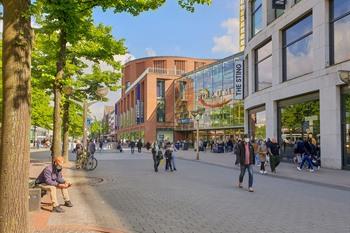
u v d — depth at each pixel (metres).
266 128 33.06
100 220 9.30
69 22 12.34
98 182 17.02
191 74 77.31
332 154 23.98
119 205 11.36
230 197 13.02
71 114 39.53
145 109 85.56
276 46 31.27
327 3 24.91
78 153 24.48
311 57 26.89
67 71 22.14
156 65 101.94
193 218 9.62
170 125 85.38
